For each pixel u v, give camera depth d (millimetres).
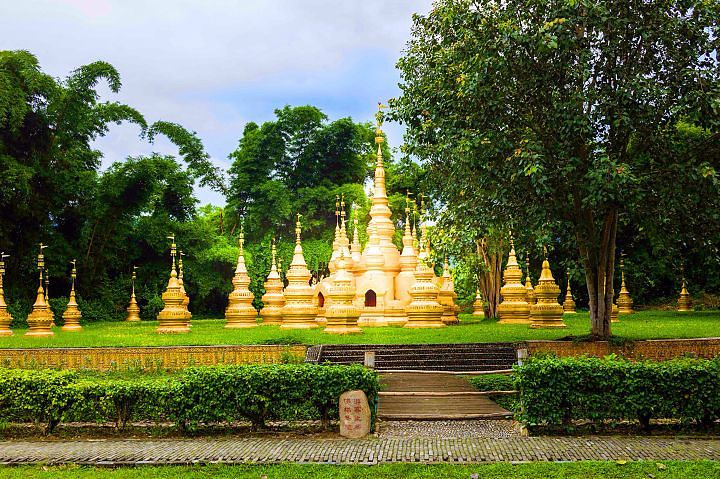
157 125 54219
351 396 14430
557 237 28797
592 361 14648
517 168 20609
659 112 21328
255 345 23266
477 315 46594
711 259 24219
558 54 21016
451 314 36406
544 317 30797
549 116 21516
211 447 13422
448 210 28609
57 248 45969
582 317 40406
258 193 61438
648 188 21531
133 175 46938
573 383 14188
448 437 14156
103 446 13688
